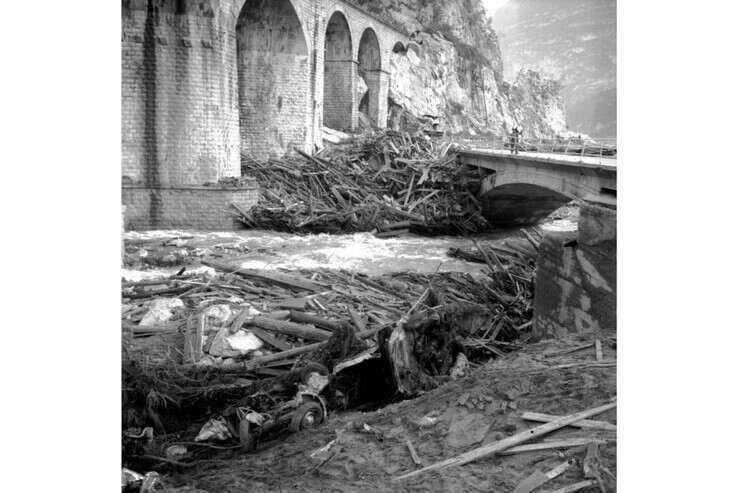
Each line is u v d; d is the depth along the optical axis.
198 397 8.30
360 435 6.30
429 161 31.73
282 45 32.47
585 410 5.98
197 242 22.09
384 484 5.40
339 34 41.72
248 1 31.39
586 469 5.17
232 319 11.93
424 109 51.22
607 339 7.62
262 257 20.38
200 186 25.08
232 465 6.43
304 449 6.39
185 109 24.83
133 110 24.45
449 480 5.25
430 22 55.66
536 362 7.20
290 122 33.00
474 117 54.31
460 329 9.72
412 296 15.02
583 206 8.63
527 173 23.94
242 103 32.50
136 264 17.84
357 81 43.59
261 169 30.00
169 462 6.98
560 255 9.12
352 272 17.34
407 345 8.24
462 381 7.01
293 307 13.55
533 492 5.01
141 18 24.12
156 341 11.34
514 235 26.61
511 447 5.59
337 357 9.54
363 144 34.44
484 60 57.62
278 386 8.35
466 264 19.84
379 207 27.69
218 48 25.31
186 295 14.24
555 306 9.23
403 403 6.85
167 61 24.55
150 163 24.73
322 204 28.06
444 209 28.23
